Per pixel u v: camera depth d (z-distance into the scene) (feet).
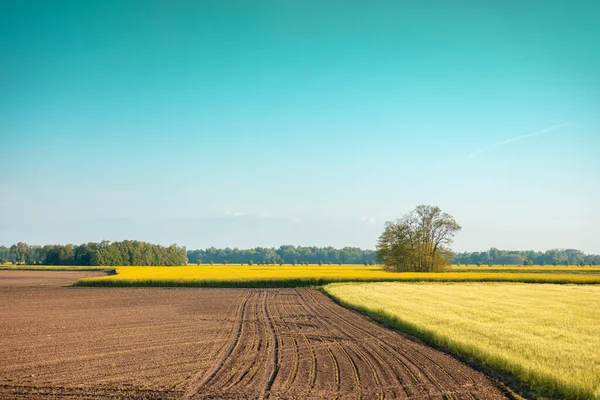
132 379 37.32
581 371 39.52
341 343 54.65
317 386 36.09
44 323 70.18
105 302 103.19
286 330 64.28
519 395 35.12
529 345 50.47
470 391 35.70
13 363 42.88
